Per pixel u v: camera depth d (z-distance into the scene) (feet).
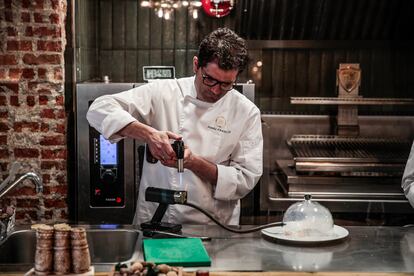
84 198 11.32
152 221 7.63
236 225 8.04
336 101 13.48
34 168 11.34
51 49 11.13
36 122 11.26
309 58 14.20
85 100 11.10
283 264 6.31
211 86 7.68
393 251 6.84
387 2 13.43
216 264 6.29
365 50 14.20
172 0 14.03
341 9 13.55
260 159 8.52
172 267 5.78
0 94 11.20
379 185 12.50
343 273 6.05
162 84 8.68
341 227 7.76
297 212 7.44
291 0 13.34
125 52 14.28
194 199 8.40
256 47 13.98
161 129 8.58
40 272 5.70
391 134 14.35
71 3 11.43
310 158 12.26
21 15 11.04
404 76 14.30
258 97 14.32
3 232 7.45
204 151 8.43
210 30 14.16
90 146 11.20
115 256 7.64
